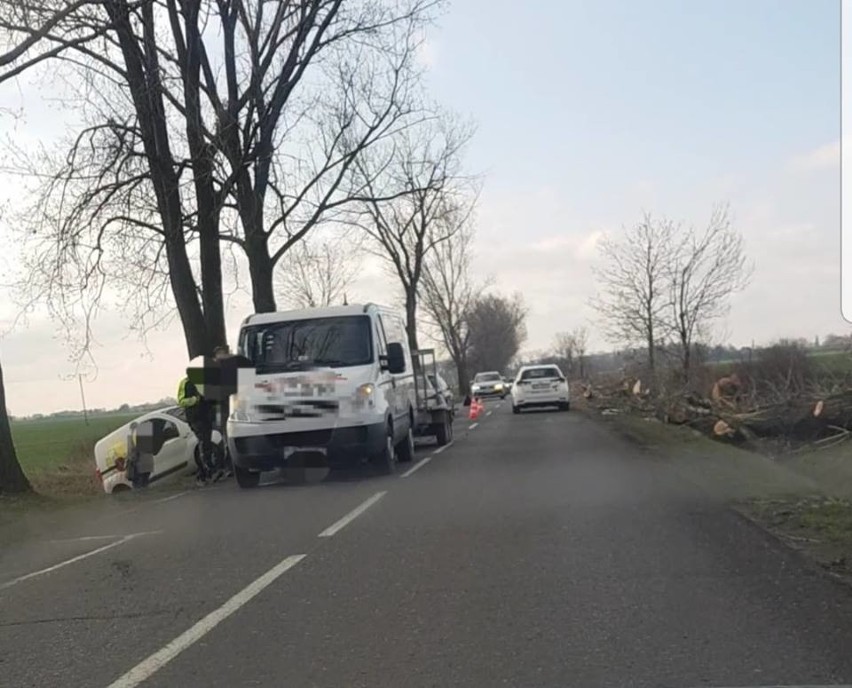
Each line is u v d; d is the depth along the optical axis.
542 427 27.23
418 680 5.49
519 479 14.39
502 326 107.44
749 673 5.31
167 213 19.86
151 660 6.18
